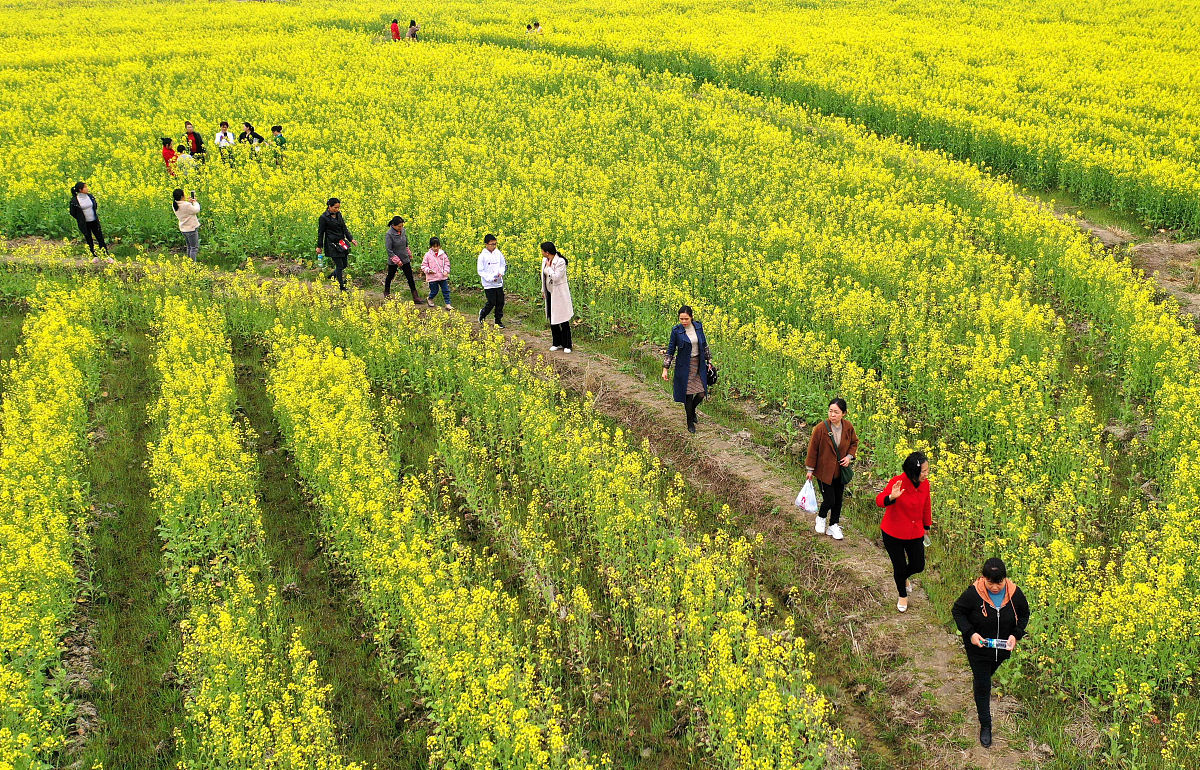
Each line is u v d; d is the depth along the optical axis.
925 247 18.70
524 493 11.95
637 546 10.50
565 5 61.28
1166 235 20.03
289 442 12.85
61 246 21.02
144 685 8.82
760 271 17.42
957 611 7.80
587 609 9.07
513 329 17.12
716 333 15.11
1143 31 42.88
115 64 43.75
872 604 9.48
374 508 10.09
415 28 49.56
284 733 7.49
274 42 47.66
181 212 19.78
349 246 18.52
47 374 13.86
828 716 8.20
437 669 8.38
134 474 12.16
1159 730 7.76
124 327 16.98
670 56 38.91
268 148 26.75
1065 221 20.16
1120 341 14.20
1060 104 29.58
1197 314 15.63
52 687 8.34
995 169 26.09
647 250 19.41
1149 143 25.08
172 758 8.05
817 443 10.21
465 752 7.56
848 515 11.02
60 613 9.20
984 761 7.62
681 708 8.59
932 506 11.01
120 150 26.55
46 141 28.31
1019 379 13.24
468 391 13.73
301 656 8.36
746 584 10.13
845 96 31.50
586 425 13.33
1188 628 8.23
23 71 40.53
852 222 20.91
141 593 9.98
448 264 17.67
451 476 12.30
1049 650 8.66
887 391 13.06
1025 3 53.38
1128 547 10.20
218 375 13.81
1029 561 9.52
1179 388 12.05
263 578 10.31
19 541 9.50
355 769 7.27
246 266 20.80
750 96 33.97
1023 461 11.50
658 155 26.78
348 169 25.91
